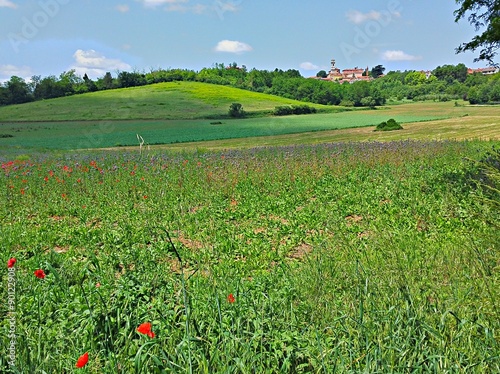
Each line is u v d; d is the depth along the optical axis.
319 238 8.17
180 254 7.36
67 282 5.58
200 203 11.81
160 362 3.12
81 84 112.12
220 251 7.69
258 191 13.12
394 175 14.93
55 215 11.30
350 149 21.22
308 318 4.39
